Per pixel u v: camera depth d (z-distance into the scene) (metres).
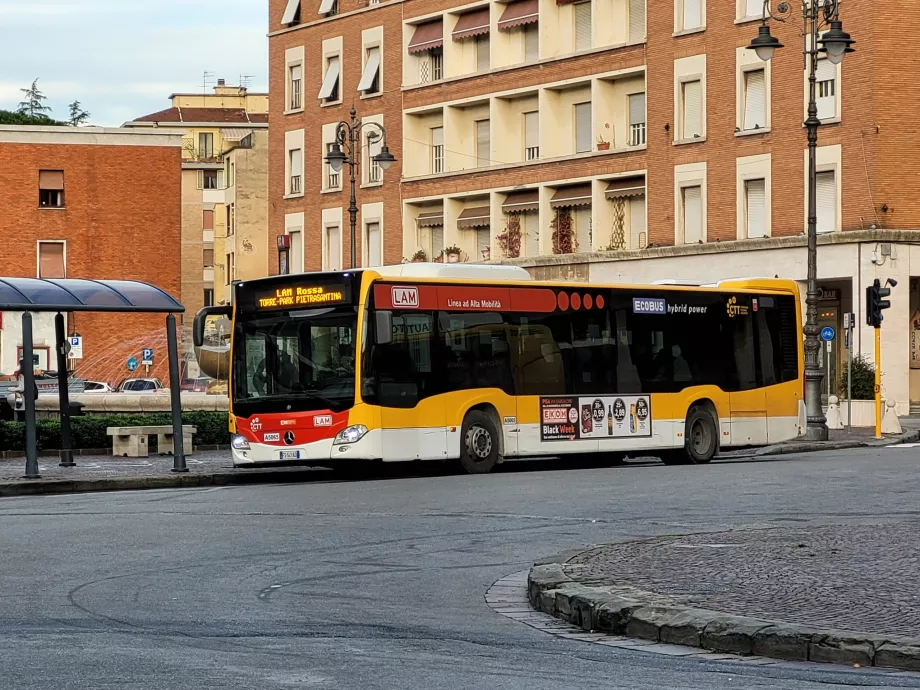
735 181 52.28
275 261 72.81
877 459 29.03
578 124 59.25
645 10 55.59
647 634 10.12
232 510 19.45
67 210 76.94
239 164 96.12
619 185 57.03
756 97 51.84
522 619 11.00
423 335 26.42
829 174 49.53
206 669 8.86
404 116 65.56
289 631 10.38
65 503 21.19
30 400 25.28
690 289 30.56
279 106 72.50
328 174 69.81
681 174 54.22
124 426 31.92
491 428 27.27
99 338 76.38
